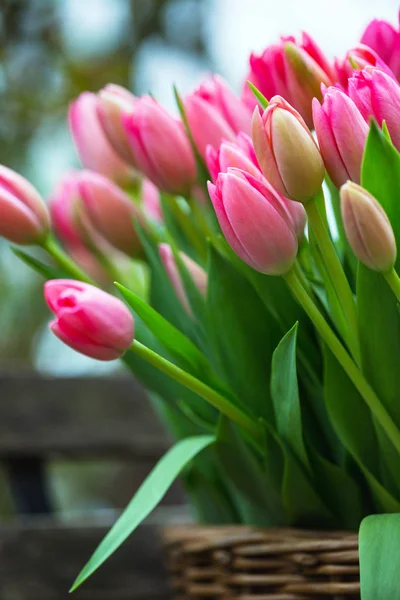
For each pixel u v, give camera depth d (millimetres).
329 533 699
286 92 717
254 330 738
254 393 741
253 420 742
